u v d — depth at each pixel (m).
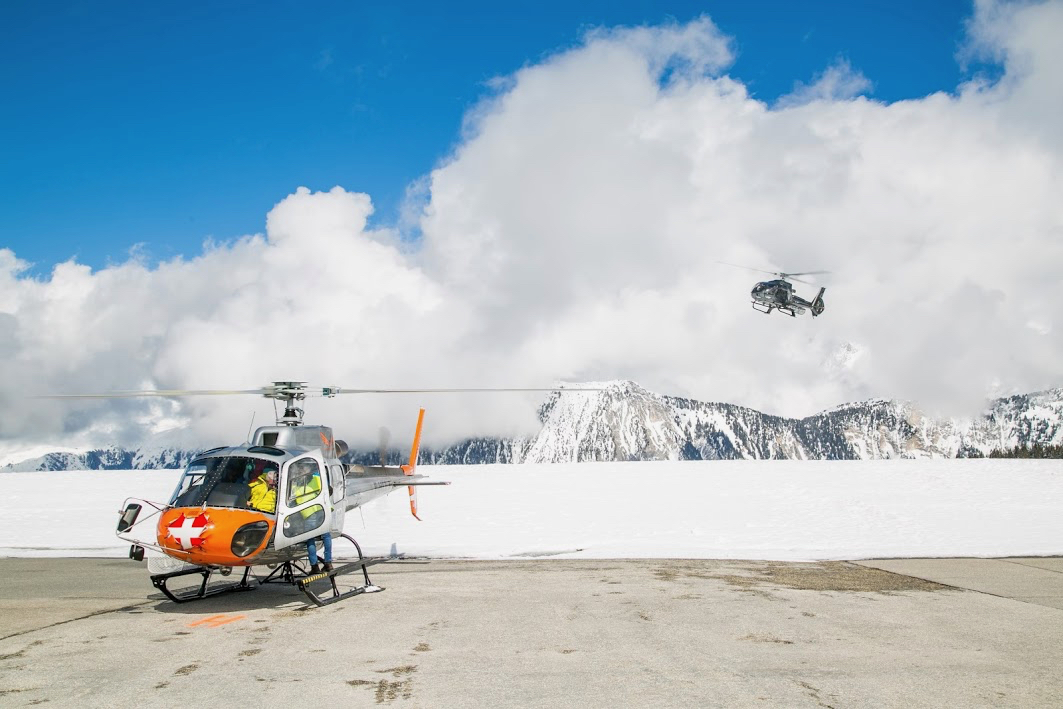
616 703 4.91
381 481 12.46
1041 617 7.84
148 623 7.74
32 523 19.08
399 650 6.41
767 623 7.50
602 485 27.45
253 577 10.72
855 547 14.12
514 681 5.43
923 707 4.87
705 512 20.05
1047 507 20.84
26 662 6.09
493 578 10.68
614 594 9.26
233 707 4.86
